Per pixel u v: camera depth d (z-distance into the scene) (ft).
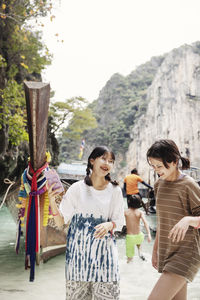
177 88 188.55
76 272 6.67
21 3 42.37
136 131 233.14
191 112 171.12
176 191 7.04
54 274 13.64
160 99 203.51
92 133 311.88
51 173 8.30
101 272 6.63
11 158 46.93
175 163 7.06
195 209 6.76
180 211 7.00
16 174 57.16
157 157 6.96
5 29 48.03
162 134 191.52
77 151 311.06
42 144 9.18
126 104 305.94
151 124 208.74
